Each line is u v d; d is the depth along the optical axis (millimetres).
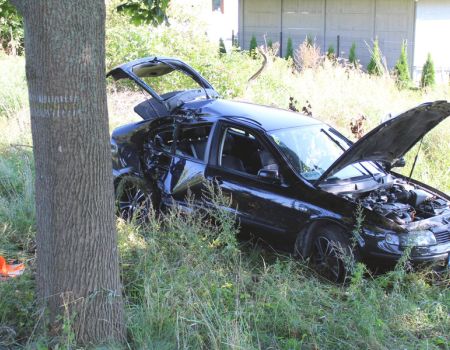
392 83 14078
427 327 4883
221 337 4160
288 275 5348
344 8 21672
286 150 6383
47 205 3961
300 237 5973
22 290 4652
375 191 6262
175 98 7527
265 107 7414
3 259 5312
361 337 4527
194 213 6309
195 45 14250
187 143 7152
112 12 14227
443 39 19719
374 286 5289
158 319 4383
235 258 5582
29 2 3668
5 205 7016
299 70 16906
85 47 3768
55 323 4043
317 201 5898
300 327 4621
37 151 3934
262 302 4859
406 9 20062
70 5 3672
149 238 5777
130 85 13289
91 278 4020
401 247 5543
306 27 22797
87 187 3926
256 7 24078
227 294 4934
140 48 13609
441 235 5750
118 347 4039
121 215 7070
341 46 21938
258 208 6250
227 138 6855
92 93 3854
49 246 4012
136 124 7703
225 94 12719
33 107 3859
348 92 12500
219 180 6555
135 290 4957
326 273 5844
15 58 15227
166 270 5102
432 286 5668
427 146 9695
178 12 15297
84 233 3965
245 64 14766
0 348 4102
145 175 7234
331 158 6562
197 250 5531
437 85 14711
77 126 3828
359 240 5637
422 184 6867
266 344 4449
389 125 5617
